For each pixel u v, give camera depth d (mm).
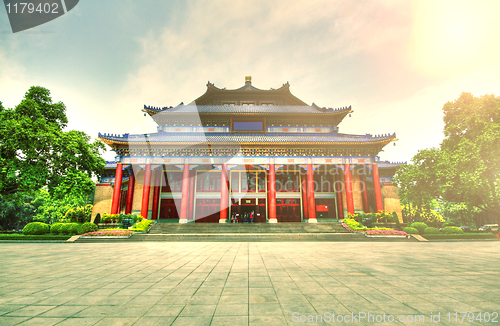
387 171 42844
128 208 35906
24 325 4387
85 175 27141
